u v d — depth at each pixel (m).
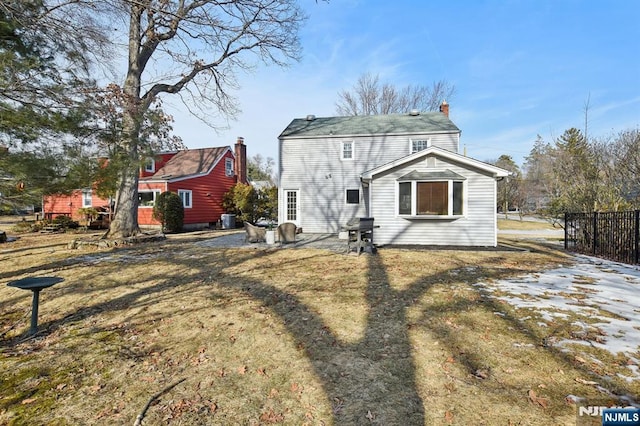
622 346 3.56
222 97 15.88
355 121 19.84
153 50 12.93
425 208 12.08
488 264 8.30
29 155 5.20
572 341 3.71
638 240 8.25
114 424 2.67
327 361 3.50
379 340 3.93
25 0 4.84
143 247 11.85
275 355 3.71
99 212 20.39
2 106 4.73
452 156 11.73
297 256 9.80
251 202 24.05
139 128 7.87
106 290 6.52
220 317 4.91
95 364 3.72
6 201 5.20
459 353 3.54
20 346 4.29
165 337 4.37
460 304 5.06
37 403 3.00
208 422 2.63
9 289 6.70
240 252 10.63
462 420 2.49
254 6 10.01
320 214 18.31
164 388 3.16
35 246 12.41
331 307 5.13
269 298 5.70
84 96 5.79
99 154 6.65
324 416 2.64
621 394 2.72
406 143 17.50
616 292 5.63
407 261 8.78
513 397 2.74
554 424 2.40
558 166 15.66
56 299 6.10
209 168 23.77
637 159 12.34
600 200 11.86
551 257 9.41
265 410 2.76
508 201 35.78
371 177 12.46
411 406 2.69
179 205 18.97
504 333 3.99
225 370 3.45
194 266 8.45
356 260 9.01
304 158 18.48
